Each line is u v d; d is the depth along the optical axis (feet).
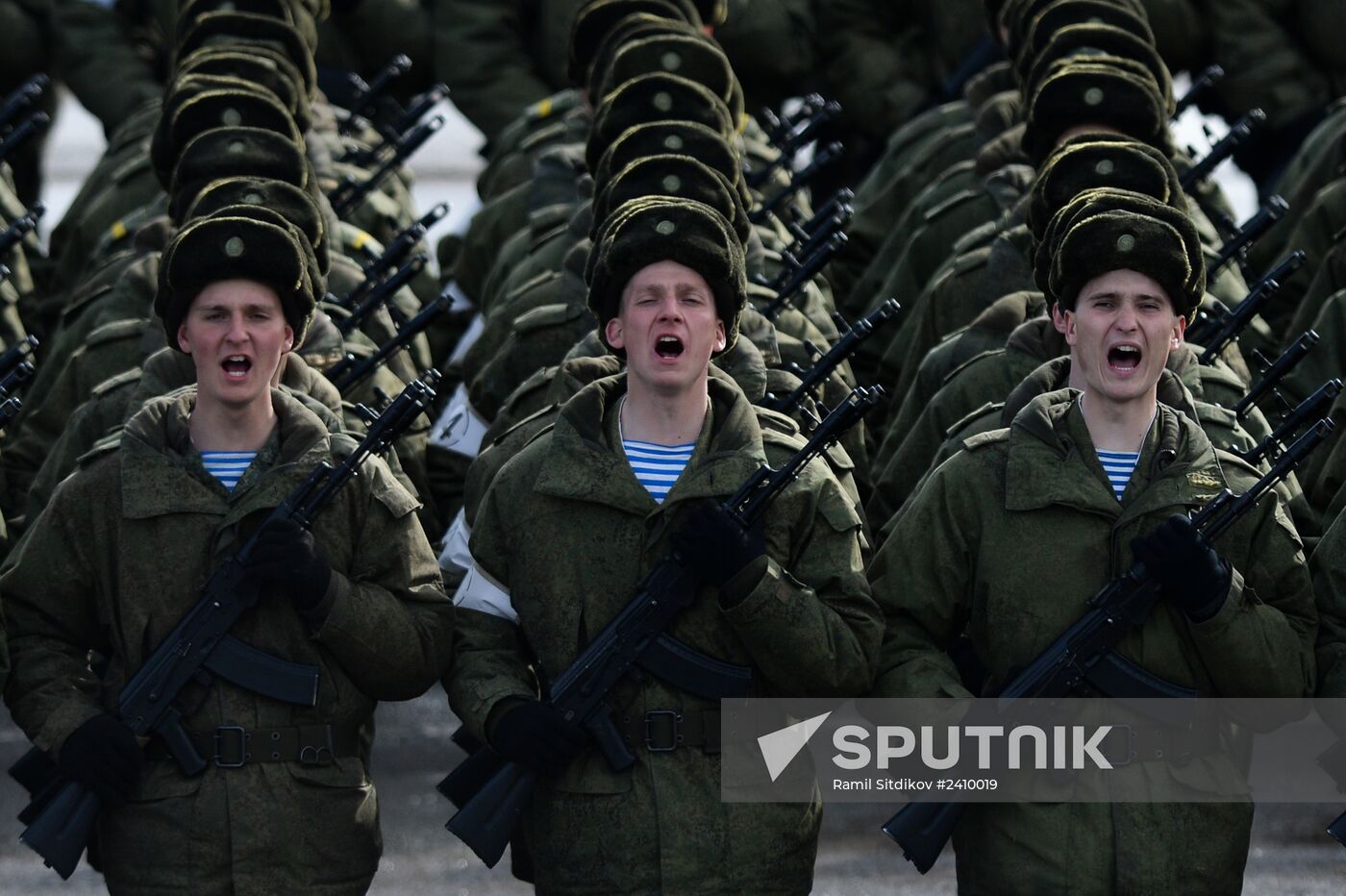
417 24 151.23
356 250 102.32
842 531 68.18
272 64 103.30
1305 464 86.63
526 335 90.12
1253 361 96.48
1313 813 99.25
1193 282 69.56
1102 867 67.36
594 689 67.36
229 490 68.85
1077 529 68.03
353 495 69.26
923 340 95.96
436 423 95.66
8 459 91.61
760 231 101.76
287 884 68.23
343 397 85.10
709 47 100.99
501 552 69.41
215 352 68.74
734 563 66.08
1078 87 93.50
